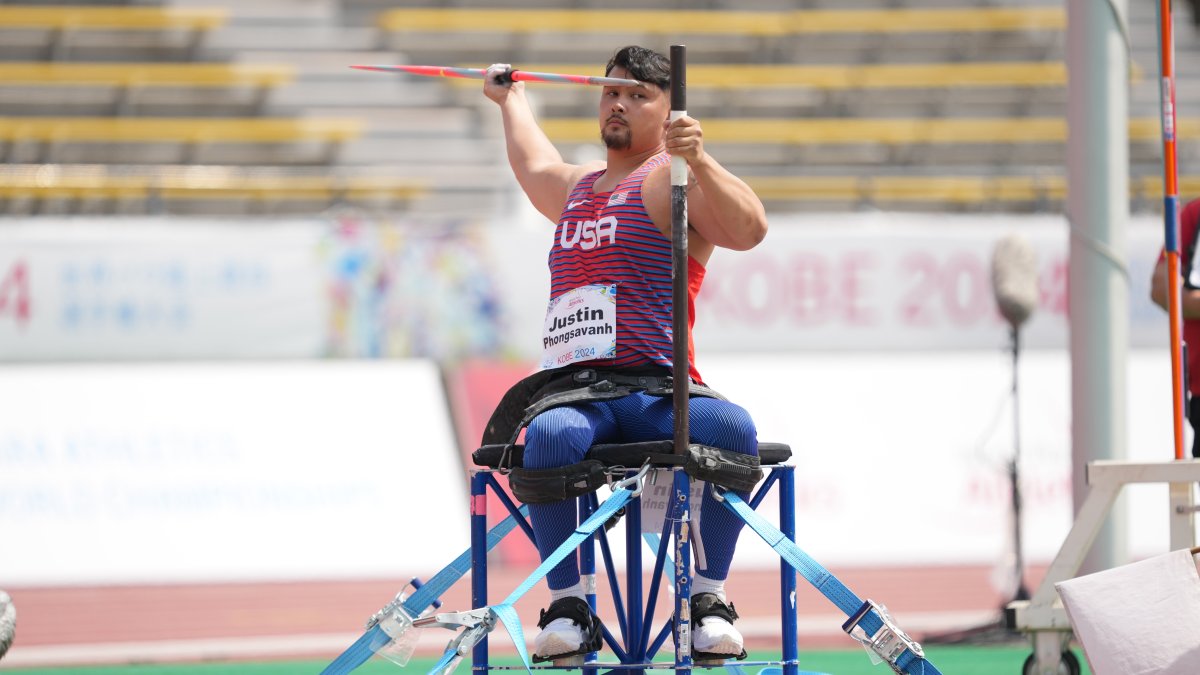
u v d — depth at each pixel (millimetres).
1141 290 32438
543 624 11188
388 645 11492
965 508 31156
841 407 31828
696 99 47000
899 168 45562
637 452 10820
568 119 46031
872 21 49594
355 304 31969
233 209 41000
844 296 32656
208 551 29625
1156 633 11406
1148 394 32125
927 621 25172
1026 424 32000
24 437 30062
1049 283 32906
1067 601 11719
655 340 11641
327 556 29828
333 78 46500
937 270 32844
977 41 49469
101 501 29766
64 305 31406
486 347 32094
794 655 11414
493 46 47906
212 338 31688
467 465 31219
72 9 47000
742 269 32500
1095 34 18078
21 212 40594
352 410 31266
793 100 47219
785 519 11734
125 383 30938
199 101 45656
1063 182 42375
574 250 11906
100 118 44969
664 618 24438
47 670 20125
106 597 27828
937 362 32469
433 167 44500
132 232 32062
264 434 30797
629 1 50094
